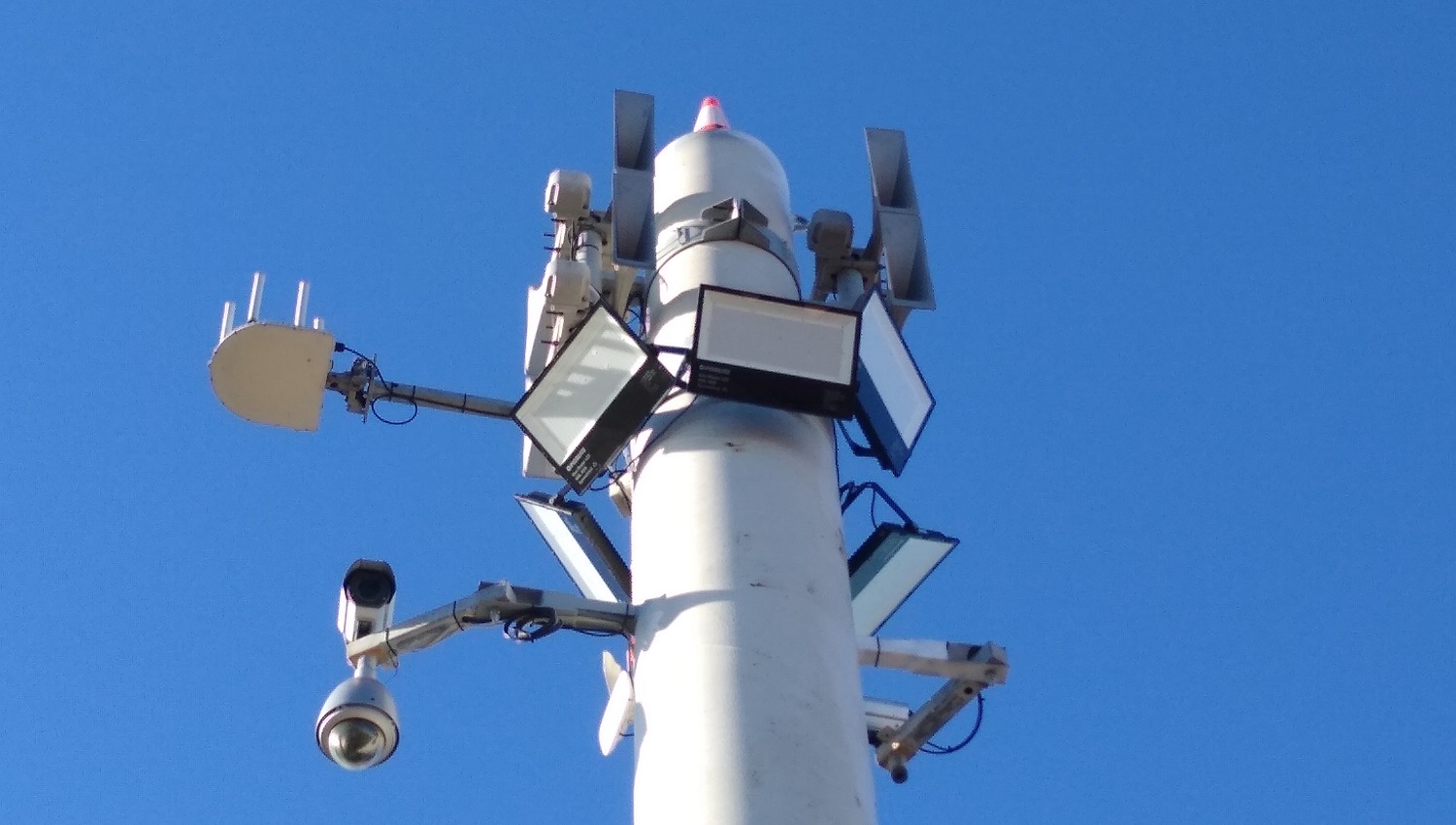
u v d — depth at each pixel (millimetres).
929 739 11000
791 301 10289
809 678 9484
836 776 9148
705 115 13375
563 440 10461
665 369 10289
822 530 10297
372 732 9867
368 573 10312
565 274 11250
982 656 10555
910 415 10906
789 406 10367
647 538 10281
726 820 8820
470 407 11477
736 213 11906
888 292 11367
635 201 11055
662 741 9227
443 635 10078
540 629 9969
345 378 11383
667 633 9648
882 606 11398
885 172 11984
